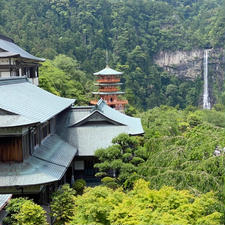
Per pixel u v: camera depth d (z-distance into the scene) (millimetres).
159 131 38156
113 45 183750
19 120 24422
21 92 33906
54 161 28156
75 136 37719
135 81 165625
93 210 15984
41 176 23953
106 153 28688
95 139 37250
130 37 185875
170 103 182250
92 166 36219
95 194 18172
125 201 16094
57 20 176125
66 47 155500
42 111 30500
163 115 89062
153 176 17656
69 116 41375
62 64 112750
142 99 166375
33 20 159625
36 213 18922
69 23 180875
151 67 184250
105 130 38406
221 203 15000
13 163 24516
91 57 165000
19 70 53719
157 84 182375
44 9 178125
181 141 18172
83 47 166250
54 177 24375
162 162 17859
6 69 49312
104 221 16047
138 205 15430
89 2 195250
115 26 195500
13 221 19422
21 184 23016
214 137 16516
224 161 15469
